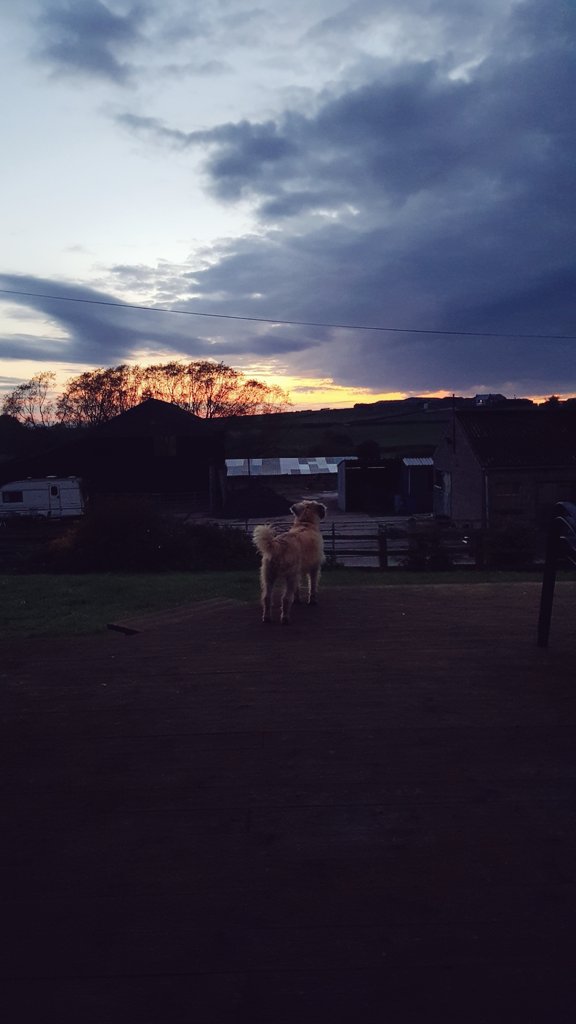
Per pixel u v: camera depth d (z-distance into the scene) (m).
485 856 2.32
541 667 4.53
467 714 3.66
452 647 5.09
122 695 4.12
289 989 1.73
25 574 16.72
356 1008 1.67
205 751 3.26
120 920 2.02
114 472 49.91
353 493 46.06
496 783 2.86
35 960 1.85
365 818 2.59
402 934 1.93
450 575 15.16
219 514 44.44
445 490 39.84
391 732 3.44
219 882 2.20
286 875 2.23
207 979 1.77
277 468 60.03
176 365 64.25
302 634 5.63
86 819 2.63
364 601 7.16
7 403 62.78
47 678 4.50
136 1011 1.67
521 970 1.78
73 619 8.30
